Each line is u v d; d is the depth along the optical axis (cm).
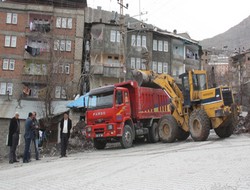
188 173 825
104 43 4362
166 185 691
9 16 4184
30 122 1441
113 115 1683
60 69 3103
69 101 3038
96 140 1816
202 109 1750
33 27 4175
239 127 2392
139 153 1412
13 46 4122
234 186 645
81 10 4322
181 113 1880
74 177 881
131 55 4497
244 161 956
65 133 1544
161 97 2136
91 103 1778
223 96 1697
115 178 817
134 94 1906
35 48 4047
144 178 793
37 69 4019
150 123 2020
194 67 5344
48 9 4231
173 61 4947
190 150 1317
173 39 5009
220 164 931
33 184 812
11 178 954
